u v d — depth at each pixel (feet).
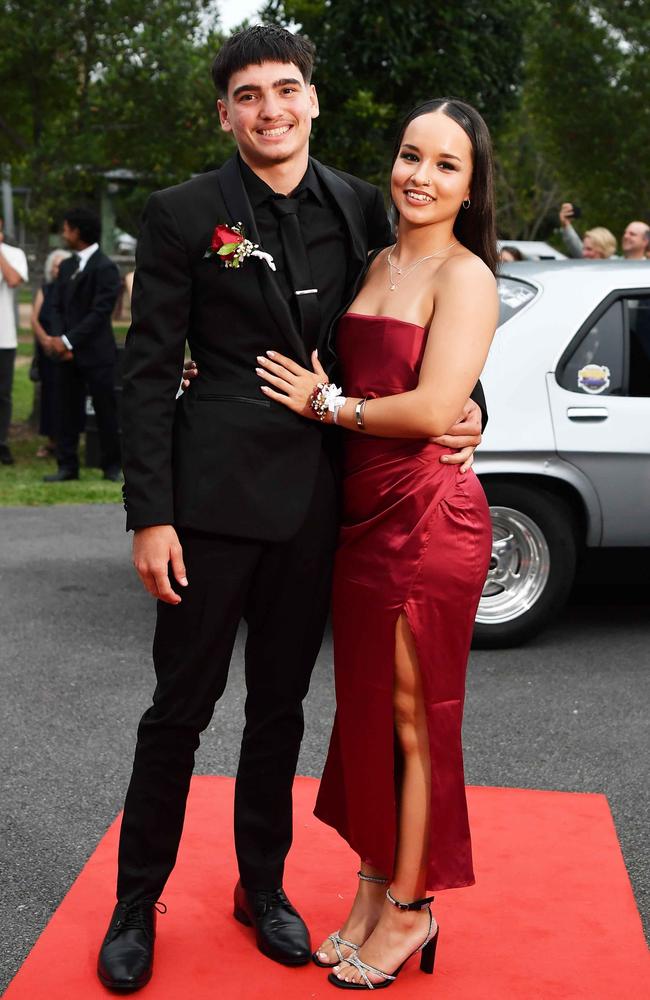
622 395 17.12
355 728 8.93
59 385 30.01
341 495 9.08
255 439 8.64
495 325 8.55
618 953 9.42
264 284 8.52
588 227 58.03
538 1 51.39
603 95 51.47
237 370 8.71
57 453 30.66
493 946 9.50
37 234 38.58
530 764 13.35
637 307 17.49
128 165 38.11
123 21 35.53
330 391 8.59
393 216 9.63
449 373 8.29
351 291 8.91
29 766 13.12
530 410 16.78
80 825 11.73
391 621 8.63
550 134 54.95
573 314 17.22
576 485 16.88
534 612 17.34
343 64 30.22
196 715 9.00
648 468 16.98
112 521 26.35
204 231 8.45
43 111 37.35
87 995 8.71
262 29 8.54
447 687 8.76
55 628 18.35
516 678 16.26
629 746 13.94
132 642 17.70
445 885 8.90
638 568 17.51
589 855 11.09
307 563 8.95
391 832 8.86
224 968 9.12
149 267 8.52
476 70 30.63
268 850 9.53
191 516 8.64
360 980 8.87
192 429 8.70
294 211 8.58
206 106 36.11
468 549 8.70
